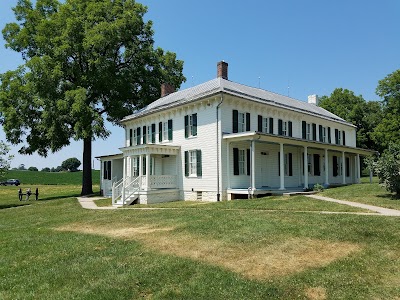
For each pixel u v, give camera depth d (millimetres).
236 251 8430
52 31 30828
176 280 6699
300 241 9070
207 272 7043
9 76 31312
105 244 9977
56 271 7633
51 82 29734
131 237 10766
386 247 8398
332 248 8461
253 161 20031
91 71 31484
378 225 10250
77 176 95562
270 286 6309
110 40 31109
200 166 22641
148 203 22281
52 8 34375
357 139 51500
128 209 18922
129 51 34500
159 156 26297
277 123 25609
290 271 7043
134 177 25766
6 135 31609
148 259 8102
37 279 7176
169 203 21688
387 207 14023
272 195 21047
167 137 26078
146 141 28547
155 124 27438
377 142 46844
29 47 32438
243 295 5957
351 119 52406
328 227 10320
